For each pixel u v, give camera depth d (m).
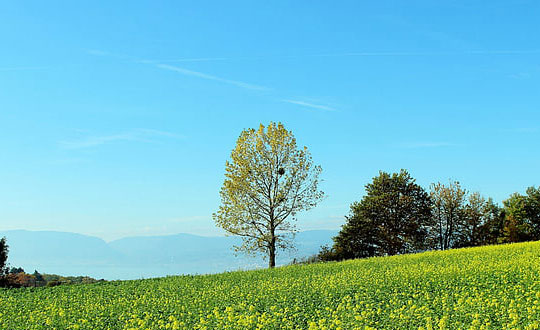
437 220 63.84
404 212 57.06
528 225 69.81
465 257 29.41
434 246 62.50
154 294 22.05
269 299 17.44
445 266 24.80
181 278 30.39
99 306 19.20
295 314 13.93
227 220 40.06
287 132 40.94
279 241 40.50
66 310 18.61
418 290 17.11
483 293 15.64
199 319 14.63
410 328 11.27
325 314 13.83
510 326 10.72
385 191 59.12
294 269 30.38
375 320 12.63
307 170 40.78
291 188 40.31
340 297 17.02
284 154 40.75
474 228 64.75
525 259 24.67
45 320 16.28
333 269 28.14
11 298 23.33
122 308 18.28
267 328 12.49
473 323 10.84
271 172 40.59
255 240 40.16
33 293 25.91
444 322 10.92
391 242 56.03
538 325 10.49
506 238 68.19
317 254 59.69
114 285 28.41
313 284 20.75
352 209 61.53
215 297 19.38
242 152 40.50
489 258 27.31
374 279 20.70
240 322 12.87
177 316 15.41
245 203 40.00
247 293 19.73
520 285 16.75
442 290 16.72
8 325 15.82
